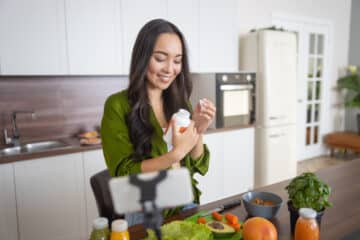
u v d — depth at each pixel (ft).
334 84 15.84
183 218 3.29
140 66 3.12
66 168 6.88
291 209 2.93
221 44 9.94
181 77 3.61
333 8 15.01
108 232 2.46
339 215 3.40
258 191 3.82
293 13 13.39
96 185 3.84
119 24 7.93
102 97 9.05
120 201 1.23
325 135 15.87
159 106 3.75
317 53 14.84
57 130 8.43
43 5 6.91
